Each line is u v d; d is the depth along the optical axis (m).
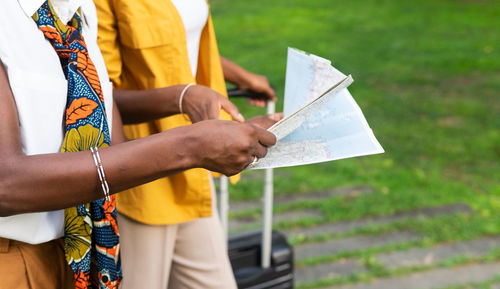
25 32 1.08
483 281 3.17
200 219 1.75
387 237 3.63
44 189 1.02
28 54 1.08
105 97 1.33
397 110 6.13
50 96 1.11
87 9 1.31
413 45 8.97
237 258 2.49
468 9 11.72
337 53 8.45
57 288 1.30
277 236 2.62
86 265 1.23
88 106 1.18
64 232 1.20
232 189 4.27
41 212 1.12
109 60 1.63
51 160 1.02
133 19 1.60
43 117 1.10
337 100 1.23
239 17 10.80
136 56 1.65
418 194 4.23
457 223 3.78
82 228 1.20
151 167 1.07
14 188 1.01
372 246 3.53
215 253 1.78
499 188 4.37
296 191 4.28
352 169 4.68
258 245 2.54
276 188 4.32
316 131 1.24
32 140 1.08
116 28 1.64
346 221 3.83
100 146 1.22
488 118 5.91
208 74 1.91
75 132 1.16
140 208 1.66
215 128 1.08
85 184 1.04
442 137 5.40
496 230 3.69
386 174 4.60
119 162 1.05
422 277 3.20
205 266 1.77
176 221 1.69
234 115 1.49
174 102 1.56
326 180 4.48
